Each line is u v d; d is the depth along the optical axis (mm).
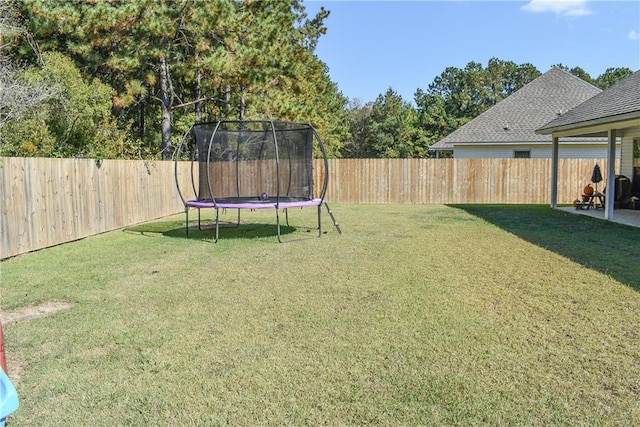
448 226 9758
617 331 3510
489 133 19312
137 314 4055
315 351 3207
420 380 2766
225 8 13898
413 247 7203
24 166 7012
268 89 16797
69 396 2637
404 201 16344
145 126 19656
